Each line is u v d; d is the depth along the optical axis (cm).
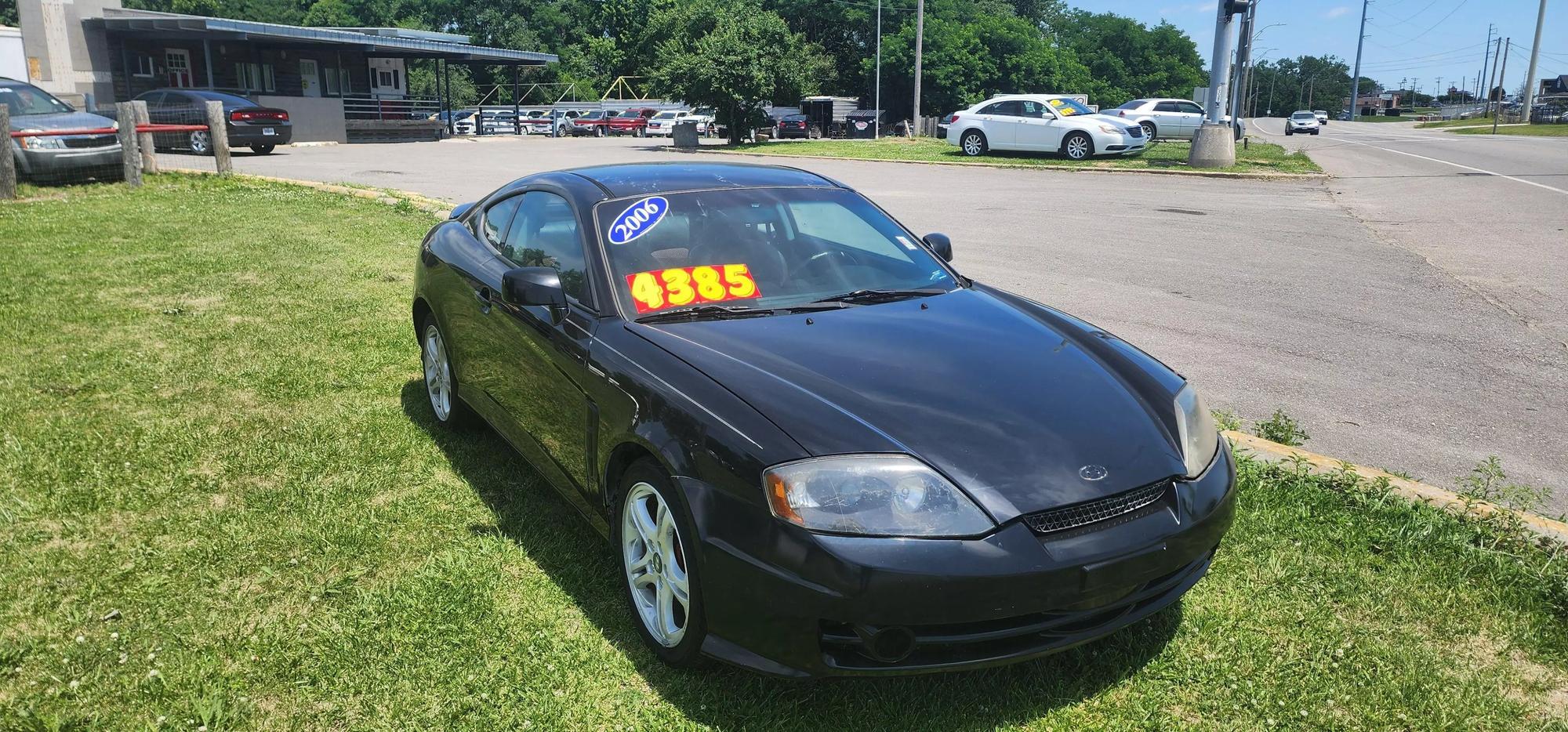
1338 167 2297
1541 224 1277
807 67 3372
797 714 272
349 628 309
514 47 8156
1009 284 855
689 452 275
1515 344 671
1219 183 1884
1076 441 273
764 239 385
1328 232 1203
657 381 298
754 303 354
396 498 404
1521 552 357
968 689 284
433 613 316
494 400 417
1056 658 299
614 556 358
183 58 3111
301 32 3030
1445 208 1462
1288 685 287
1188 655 301
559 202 404
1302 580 342
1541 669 300
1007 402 286
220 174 1549
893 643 252
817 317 345
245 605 322
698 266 364
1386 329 709
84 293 742
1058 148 2384
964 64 7456
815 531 249
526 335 377
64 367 565
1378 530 371
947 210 1389
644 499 304
